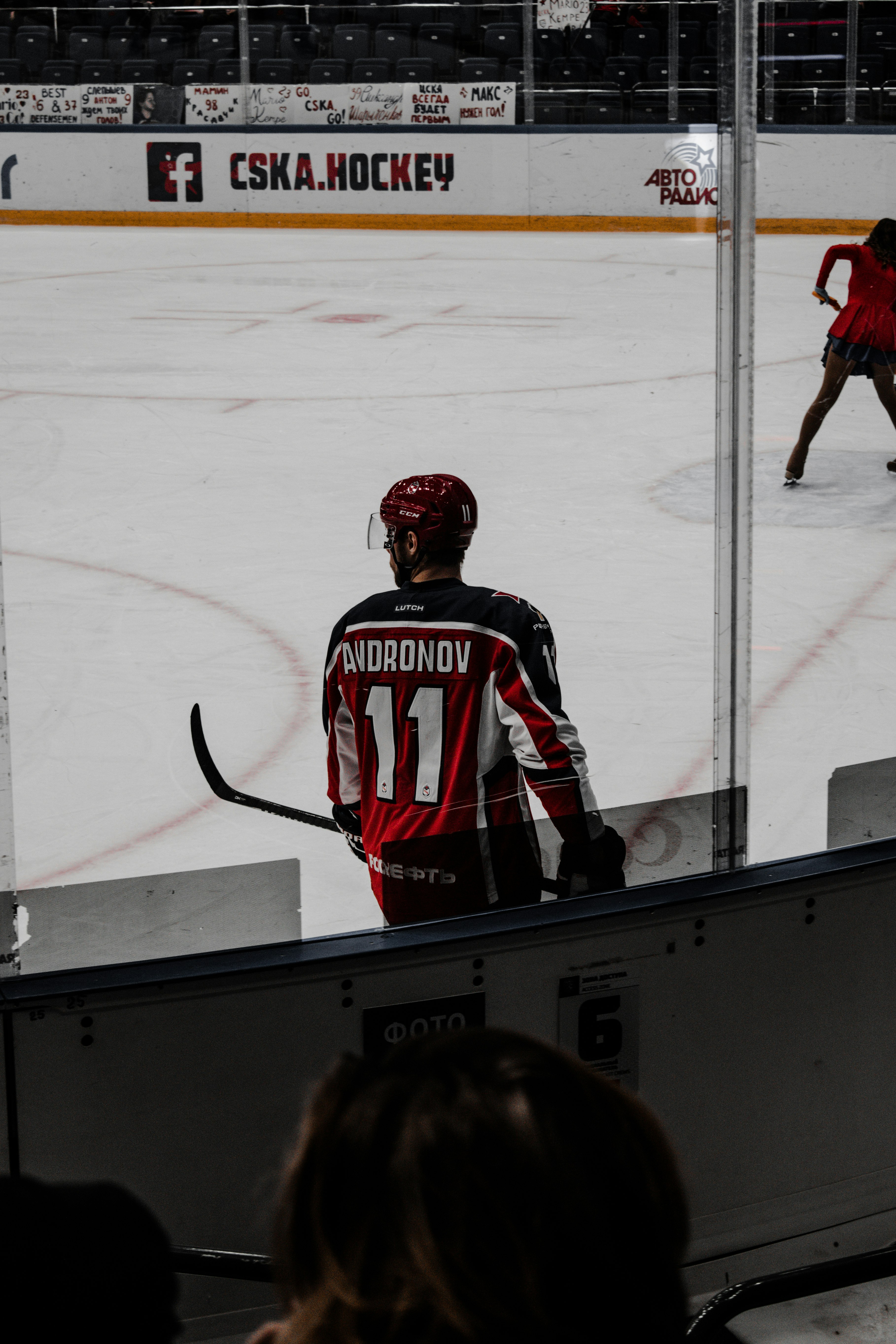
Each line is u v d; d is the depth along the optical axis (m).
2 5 44.25
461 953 5.62
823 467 16.22
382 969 5.52
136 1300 2.14
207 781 7.70
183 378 21.73
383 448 17.91
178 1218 5.55
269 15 41.84
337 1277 1.95
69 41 41.97
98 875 7.26
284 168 41.75
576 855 6.02
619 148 35.94
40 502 15.77
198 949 5.57
